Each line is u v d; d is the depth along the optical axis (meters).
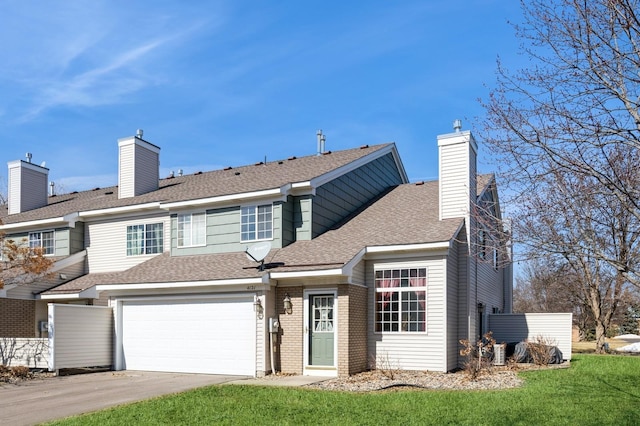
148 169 25.27
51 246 24.69
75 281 23.17
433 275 16.97
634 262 9.88
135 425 10.36
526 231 10.36
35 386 15.20
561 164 9.23
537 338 19.84
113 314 19.53
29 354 17.83
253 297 17.08
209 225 20.28
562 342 20.83
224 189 20.53
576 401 11.75
